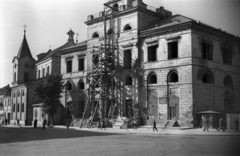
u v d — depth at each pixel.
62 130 45.50
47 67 78.50
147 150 20.38
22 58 88.75
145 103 49.53
